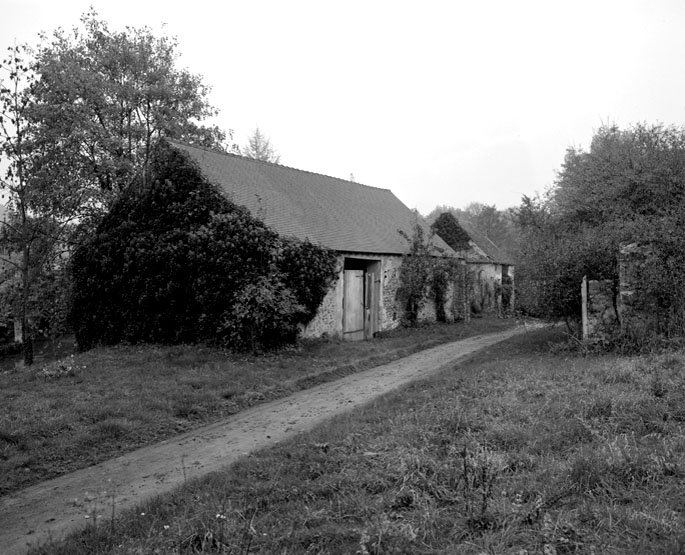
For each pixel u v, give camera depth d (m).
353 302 18.19
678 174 15.70
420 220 26.16
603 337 11.76
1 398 8.93
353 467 5.40
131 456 7.09
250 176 17.89
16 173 16.47
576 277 12.49
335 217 19.31
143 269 14.71
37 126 18.16
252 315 13.06
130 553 4.04
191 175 14.84
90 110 20.41
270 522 4.33
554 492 4.26
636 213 15.75
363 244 18.62
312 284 14.99
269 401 10.10
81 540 4.52
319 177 22.33
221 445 7.40
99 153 20.75
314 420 8.52
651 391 6.69
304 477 5.36
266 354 13.51
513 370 9.88
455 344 17.70
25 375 10.73
